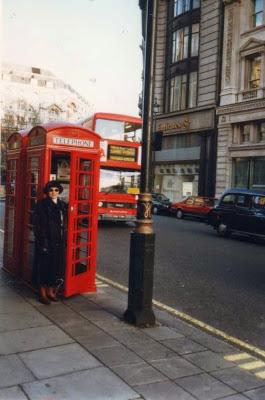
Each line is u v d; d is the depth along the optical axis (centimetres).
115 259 1082
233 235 1794
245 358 474
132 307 566
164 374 417
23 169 763
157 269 978
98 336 509
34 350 457
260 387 401
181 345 499
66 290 659
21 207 770
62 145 659
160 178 3712
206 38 3206
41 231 628
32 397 360
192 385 398
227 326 605
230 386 400
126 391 379
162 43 3731
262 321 633
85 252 715
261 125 2767
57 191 643
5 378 391
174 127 3484
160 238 1534
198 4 3325
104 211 1786
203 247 1356
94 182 703
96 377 402
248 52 2836
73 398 362
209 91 3148
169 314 643
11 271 816
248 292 801
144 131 567
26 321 552
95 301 663
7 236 853
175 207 2695
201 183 3184
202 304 714
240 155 2869
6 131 7219
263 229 1524
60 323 549
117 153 1781
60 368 416
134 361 443
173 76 3559
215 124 3089
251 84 2869
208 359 462
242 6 2895
